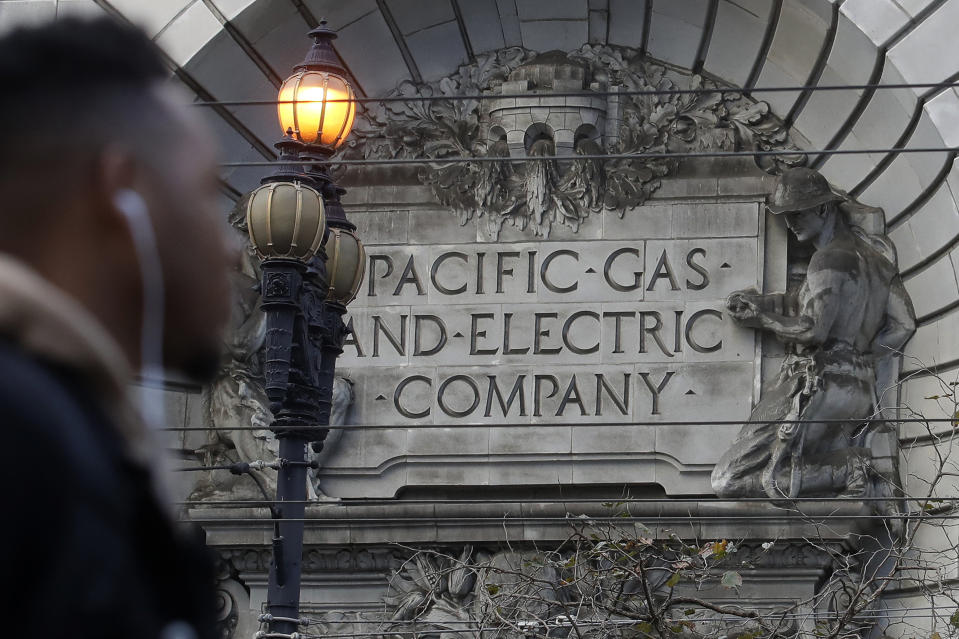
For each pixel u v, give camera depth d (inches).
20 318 63.1
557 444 607.2
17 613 58.9
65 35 67.5
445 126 642.8
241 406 610.9
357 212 636.7
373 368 623.2
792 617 518.9
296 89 426.3
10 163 66.3
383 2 626.5
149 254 68.2
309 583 608.1
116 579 61.0
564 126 627.2
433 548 601.9
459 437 611.5
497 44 653.3
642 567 476.7
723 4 610.2
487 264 627.2
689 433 599.8
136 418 65.6
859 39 581.9
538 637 492.1
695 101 633.6
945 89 569.9
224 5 602.5
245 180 653.9
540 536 591.8
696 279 615.5
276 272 399.9
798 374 593.6
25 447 60.0
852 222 615.5
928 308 598.5
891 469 593.9
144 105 69.2
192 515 607.8
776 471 581.6
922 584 515.5
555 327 618.8
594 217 625.0
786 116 631.8
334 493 613.0
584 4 636.7
